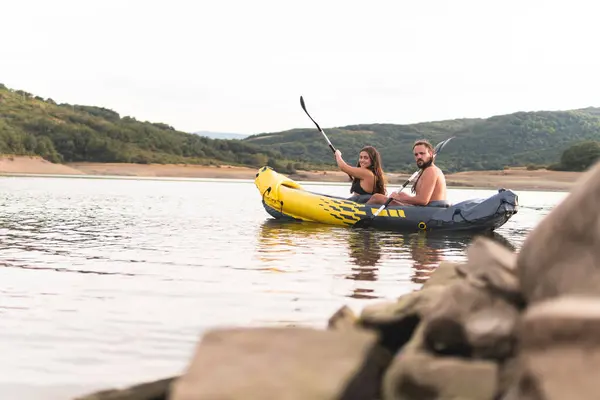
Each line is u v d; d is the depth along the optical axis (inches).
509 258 119.3
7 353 154.2
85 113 4928.6
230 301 212.4
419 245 383.2
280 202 535.8
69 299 211.9
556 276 94.5
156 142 4419.3
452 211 465.7
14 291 223.3
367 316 119.9
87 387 134.0
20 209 632.4
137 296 218.4
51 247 342.6
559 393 72.5
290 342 97.6
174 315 192.1
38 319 185.0
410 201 479.5
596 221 92.9
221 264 293.7
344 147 6087.6
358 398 91.0
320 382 87.8
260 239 400.5
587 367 73.3
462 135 5989.2
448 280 137.0
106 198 890.1
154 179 2588.6
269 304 208.8
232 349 96.7
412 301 119.0
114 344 162.6
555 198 1289.4
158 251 334.3
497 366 91.8
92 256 311.0
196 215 598.2
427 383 92.0
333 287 240.8
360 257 326.0
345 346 96.3
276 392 86.3
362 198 506.6
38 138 3782.0
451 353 98.3
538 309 79.7
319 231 455.5
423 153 478.3
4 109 4360.2
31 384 135.2
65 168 3543.3
